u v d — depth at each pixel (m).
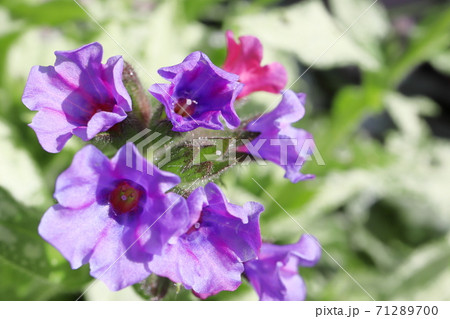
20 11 0.15
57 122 0.08
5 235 0.10
